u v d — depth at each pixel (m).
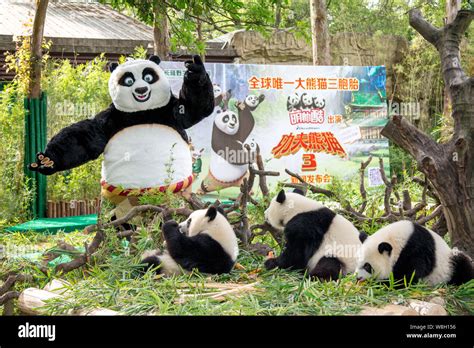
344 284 5.60
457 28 7.03
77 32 17.91
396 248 5.88
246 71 13.21
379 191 8.98
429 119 18.39
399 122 6.74
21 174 13.09
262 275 6.21
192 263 6.17
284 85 13.45
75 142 7.83
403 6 25.19
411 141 6.75
